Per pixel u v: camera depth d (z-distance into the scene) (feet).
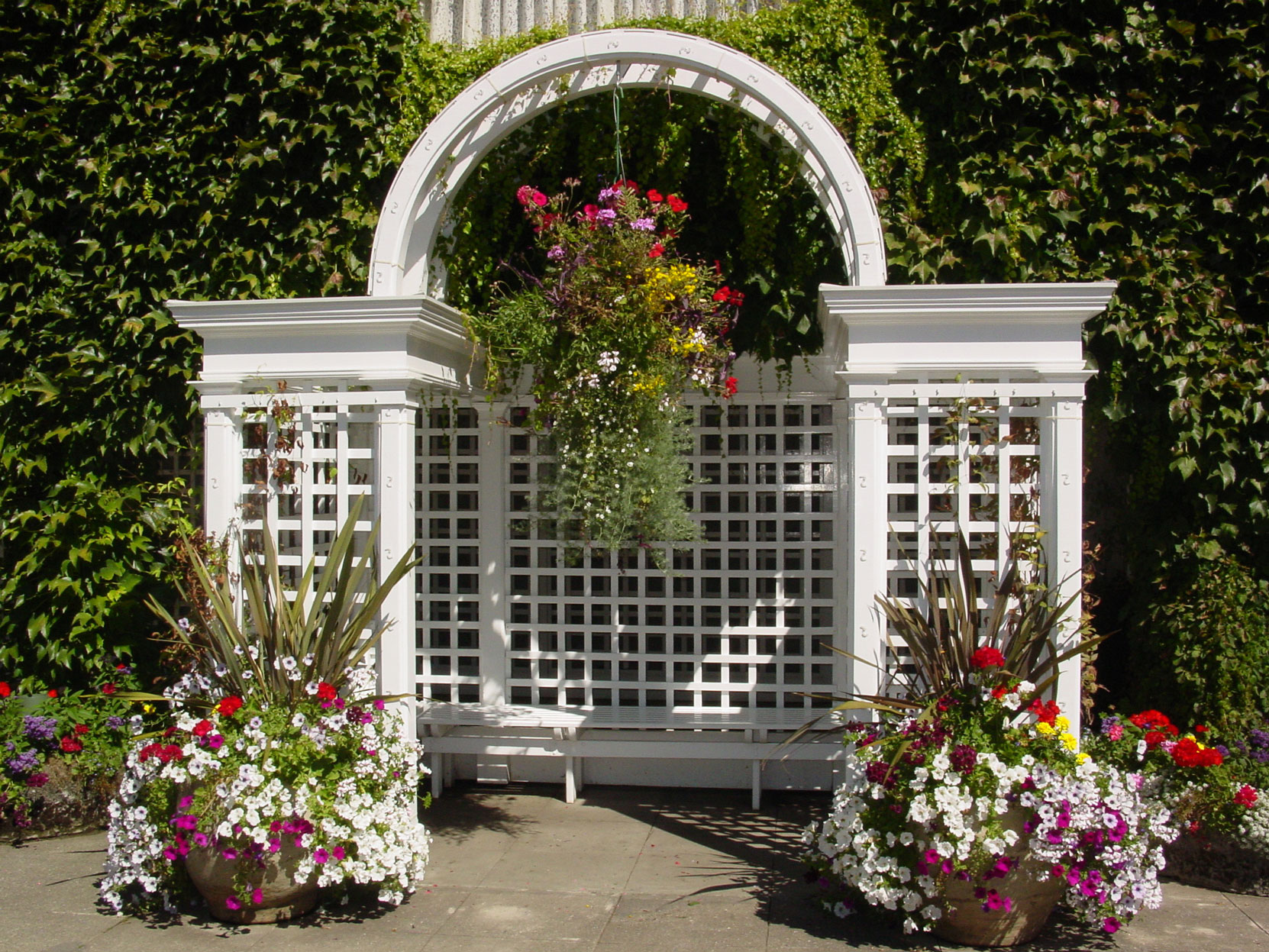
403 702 14.53
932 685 12.70
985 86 15.35
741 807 17.07
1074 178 15.46
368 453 14.82
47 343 17.57
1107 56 15.44
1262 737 13.99
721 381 15.52
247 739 12.46
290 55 16.74
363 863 12.26
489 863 14.52
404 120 16.76
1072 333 13.51
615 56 14.26
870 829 11.82
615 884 13.69
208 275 17.16
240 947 11.82
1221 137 15.43
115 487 17.72
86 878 13.98
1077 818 11.05
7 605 17.49
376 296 14.25
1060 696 13.55
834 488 17.49
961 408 13.75
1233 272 15.58
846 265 14.33
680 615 18.33
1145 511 16.17
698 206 18.25
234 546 14.99
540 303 14.62
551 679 18.93
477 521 20.74
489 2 17.12
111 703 16.78
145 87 17.21
